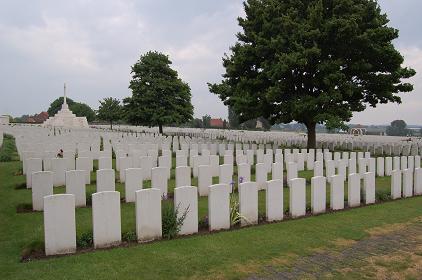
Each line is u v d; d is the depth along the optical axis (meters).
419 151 23.67
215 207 7.93
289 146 29.06
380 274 5.77
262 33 22.62
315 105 21.20
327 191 12.32
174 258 6.15
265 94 21.83
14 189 11.73
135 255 6.24
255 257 6.30
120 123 78.25
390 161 15.97
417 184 12.48
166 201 10.26
